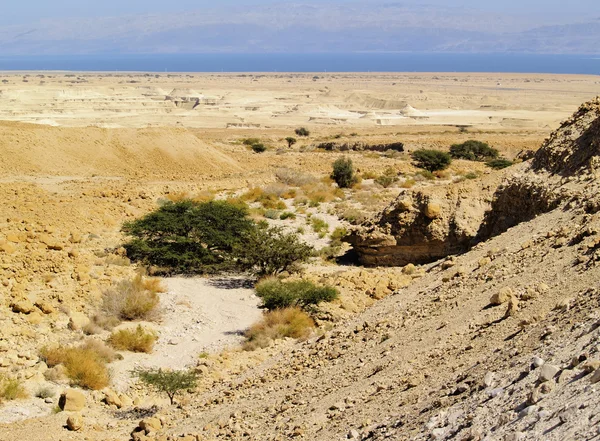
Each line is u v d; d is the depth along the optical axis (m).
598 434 6.31
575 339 8.96
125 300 23.80
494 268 15.57
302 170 62.88
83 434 15.05
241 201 44.28
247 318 24.02
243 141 95.06
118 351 20.75
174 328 23.08
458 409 8.95
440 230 27.77
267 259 28.62
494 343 11.01
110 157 59.59
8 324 21.14
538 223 17.75
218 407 15.38
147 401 17.45
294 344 20.67
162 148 62.69
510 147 81.81
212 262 30.39
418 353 12.65
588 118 21.12
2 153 55.06
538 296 12.19
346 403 11.88
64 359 19.09
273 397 14.50
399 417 10.05
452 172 60.88
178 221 31.19
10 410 16.34
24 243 29.70
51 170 55.19
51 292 23.81
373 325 16.58
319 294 23.64
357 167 62.81
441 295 15.93
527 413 7.49
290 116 161.62
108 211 39.53
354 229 30.11
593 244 13.32
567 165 20.41
